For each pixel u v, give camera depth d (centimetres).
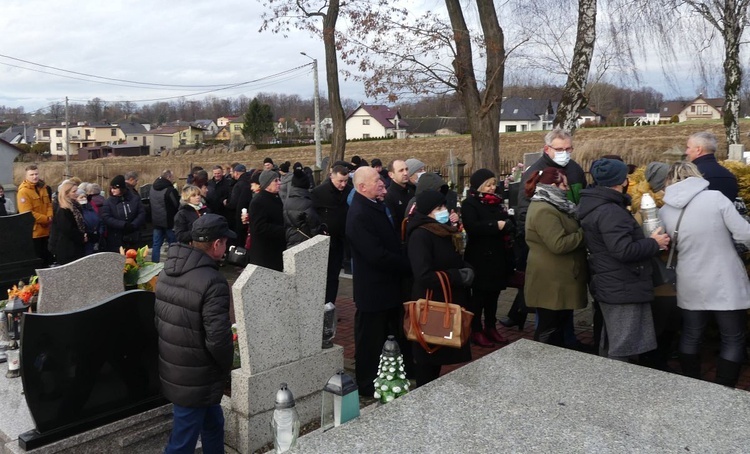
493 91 1224
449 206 614
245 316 416
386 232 488
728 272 414
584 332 636
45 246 968
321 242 460
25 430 386
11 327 501
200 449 414
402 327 513
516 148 3603
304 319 454
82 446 381
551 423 274
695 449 249
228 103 13638
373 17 1333
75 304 467
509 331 661
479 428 272
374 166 1009
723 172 480
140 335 405
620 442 256
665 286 459
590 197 422
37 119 12112
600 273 420
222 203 1183
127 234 1057
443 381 324
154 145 10206
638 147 2581
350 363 592
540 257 458
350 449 259
